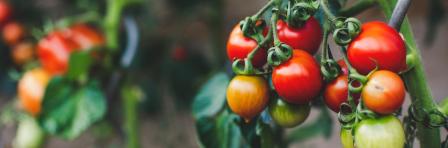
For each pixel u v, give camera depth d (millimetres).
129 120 1542
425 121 910
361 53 816
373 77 809
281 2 883
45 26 1708
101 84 1500
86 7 1782
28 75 1597
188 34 2014
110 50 1499
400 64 824
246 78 885
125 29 1623
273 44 879
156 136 2068
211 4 1869
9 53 1947
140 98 1823
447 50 2129
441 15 1514
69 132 1430
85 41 1581
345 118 843
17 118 1716
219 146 1105
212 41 1872
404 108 1750
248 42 889
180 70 1906
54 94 1436
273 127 1188
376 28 828
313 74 847
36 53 1838
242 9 2236
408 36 916
